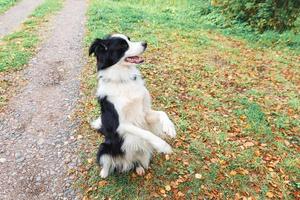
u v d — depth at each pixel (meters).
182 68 2.28
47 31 3.20
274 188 1.25
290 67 2.48
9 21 3.71
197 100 1.86
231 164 1.36
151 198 1.19
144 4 5.10
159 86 2.01
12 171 1.36
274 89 2.06
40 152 1.46
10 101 1.88
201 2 4.54
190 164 1.35
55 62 2.42
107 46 1.06
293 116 1.74
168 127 1.10
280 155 1.43
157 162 1.36
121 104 1.07
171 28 3.37
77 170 1.34
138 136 1.08
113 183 1.25
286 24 3.39
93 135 1.55
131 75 1.10
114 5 4.50
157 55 2.52
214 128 1.61
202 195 1.21
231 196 1.21
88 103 1.82
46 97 1.92
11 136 1.58
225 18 3.80
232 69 2.35
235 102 1.86
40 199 1.22
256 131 1.58
